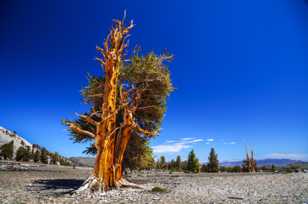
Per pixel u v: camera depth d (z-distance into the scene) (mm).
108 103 19281
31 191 17844
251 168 69188
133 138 24281
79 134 22828
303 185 23656
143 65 21422
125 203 13414
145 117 23141
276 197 15938
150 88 22203
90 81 23188
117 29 20219
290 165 65062
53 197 14992
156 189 18828
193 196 16391
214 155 79125
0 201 13094
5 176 30281
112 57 19562
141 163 26172
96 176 18297
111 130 19359
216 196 16500
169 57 22312
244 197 16031
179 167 89188
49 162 105938
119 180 20172
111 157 19266
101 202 13672
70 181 27391
